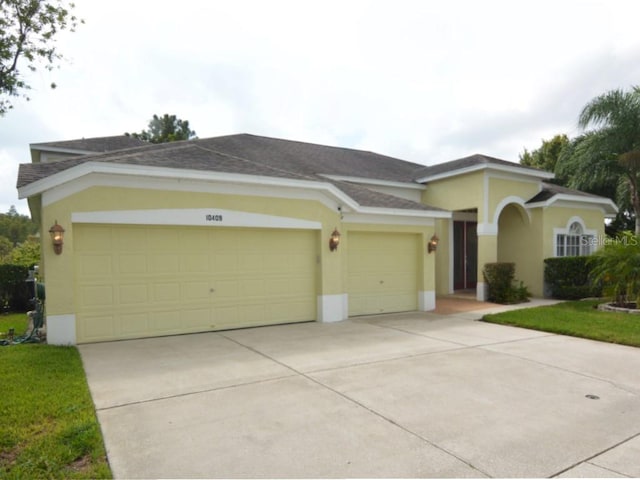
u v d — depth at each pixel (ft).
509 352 25.11
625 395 17.71
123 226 27.99
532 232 52.65
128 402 16.53
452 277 56.08
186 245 30.19
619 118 52.54
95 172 26.03
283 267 34.40
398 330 31.94
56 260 25.58
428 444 13.01
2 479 10.52
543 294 51.62
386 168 62.39
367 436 13.56
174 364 22.09
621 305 40.34
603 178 59.41
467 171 49.88
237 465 11.64
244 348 25.84
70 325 26.00
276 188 33.04
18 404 15.52
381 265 40.16
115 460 11.87
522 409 16.02
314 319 35.91
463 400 16.92
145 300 28.73
